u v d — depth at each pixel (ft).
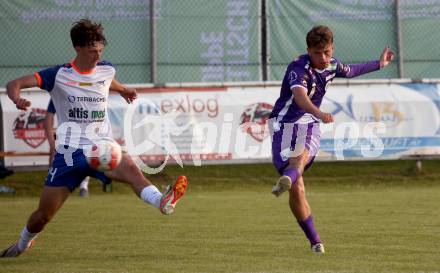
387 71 179.01
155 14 174.19
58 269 70.85
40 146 161.68
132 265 72.95
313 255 78.23
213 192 161.17
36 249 84.53
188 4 175.22
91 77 72.43
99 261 75.72
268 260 75.25
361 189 163.43
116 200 147.95
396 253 79.05
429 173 177.58
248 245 86.48
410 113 168.25
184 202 140.15
